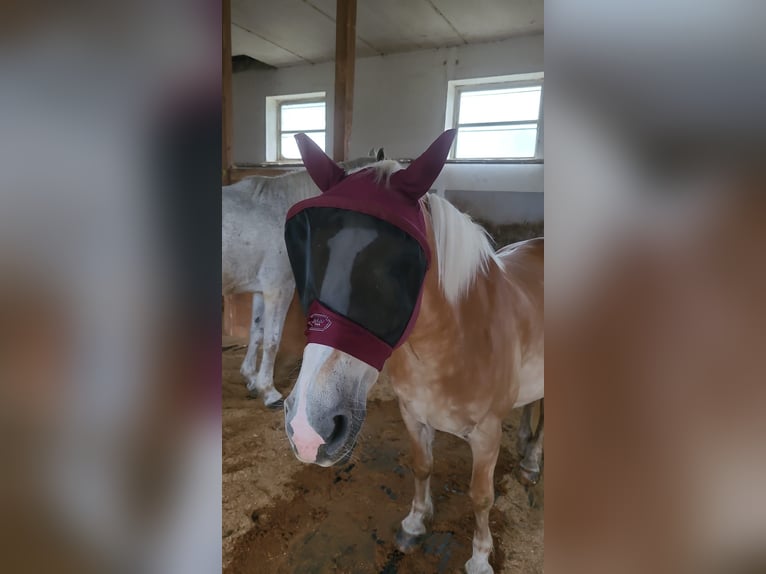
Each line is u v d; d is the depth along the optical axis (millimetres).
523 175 2641
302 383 662
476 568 1029
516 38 3318
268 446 1686
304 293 713
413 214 717
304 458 661
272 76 4273
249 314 2855
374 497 1381
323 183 823
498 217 2729
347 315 655
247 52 3928
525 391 1104
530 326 1031
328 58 4012
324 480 1469
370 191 707
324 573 1097
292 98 4273
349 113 2309
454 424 931
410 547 1151
